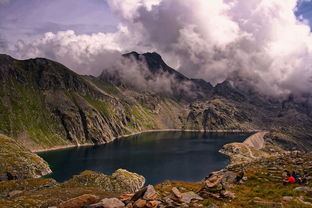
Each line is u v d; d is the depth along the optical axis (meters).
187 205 24.95
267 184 36.88
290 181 35.59
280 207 24.16
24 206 50.78
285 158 61.72
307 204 24.73
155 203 24.56
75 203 24.23
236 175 42.91
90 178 132.75
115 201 23.98
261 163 59.69
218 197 28.55
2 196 90.31
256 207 24.19
